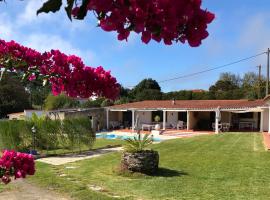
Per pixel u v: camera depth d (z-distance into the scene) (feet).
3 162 19.67
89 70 14.02
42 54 14.47
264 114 127.85
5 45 14.49
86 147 89.35
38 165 62.85
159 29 6.03
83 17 6.61
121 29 6.17
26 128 79.97
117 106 166.71
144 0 5.89
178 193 41.50
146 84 227.81
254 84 236.22
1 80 14.55
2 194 41.16
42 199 39.14
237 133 113.91
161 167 57.52
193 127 150.41
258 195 39.99
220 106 136.46
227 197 39.34
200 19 6.07
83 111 159.22
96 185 46.34
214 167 56.49
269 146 75.10
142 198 39.63
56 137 83.92
